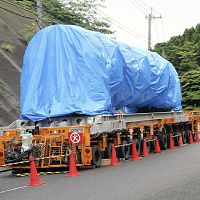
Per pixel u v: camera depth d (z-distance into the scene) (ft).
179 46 176.04
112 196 28.35
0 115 78.54
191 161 47.88
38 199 28.04
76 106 43.98
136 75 54.60
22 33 119.03
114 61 49.44
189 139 82.43
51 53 46.29
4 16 122.93
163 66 65.51
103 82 46.50
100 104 45.55
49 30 47.21
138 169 42.14
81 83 45.19
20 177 40.60
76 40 46.29
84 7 119.34
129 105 57.36
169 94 69.05
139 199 27.40
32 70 46.68
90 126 42.55
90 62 46.06
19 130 43.73
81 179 36.17
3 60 98.17
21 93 47.03
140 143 57.88
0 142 43.47
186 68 164.04
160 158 52.75
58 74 45.34
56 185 33.53
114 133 49.01
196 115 88.53
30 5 116.26
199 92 152.05
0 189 33.30
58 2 116.67
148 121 61.52
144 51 61.16
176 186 32.12
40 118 44.73
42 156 41.78
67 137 42.19
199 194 29.14
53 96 44.96
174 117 71.97
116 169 42.50
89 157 42.11
